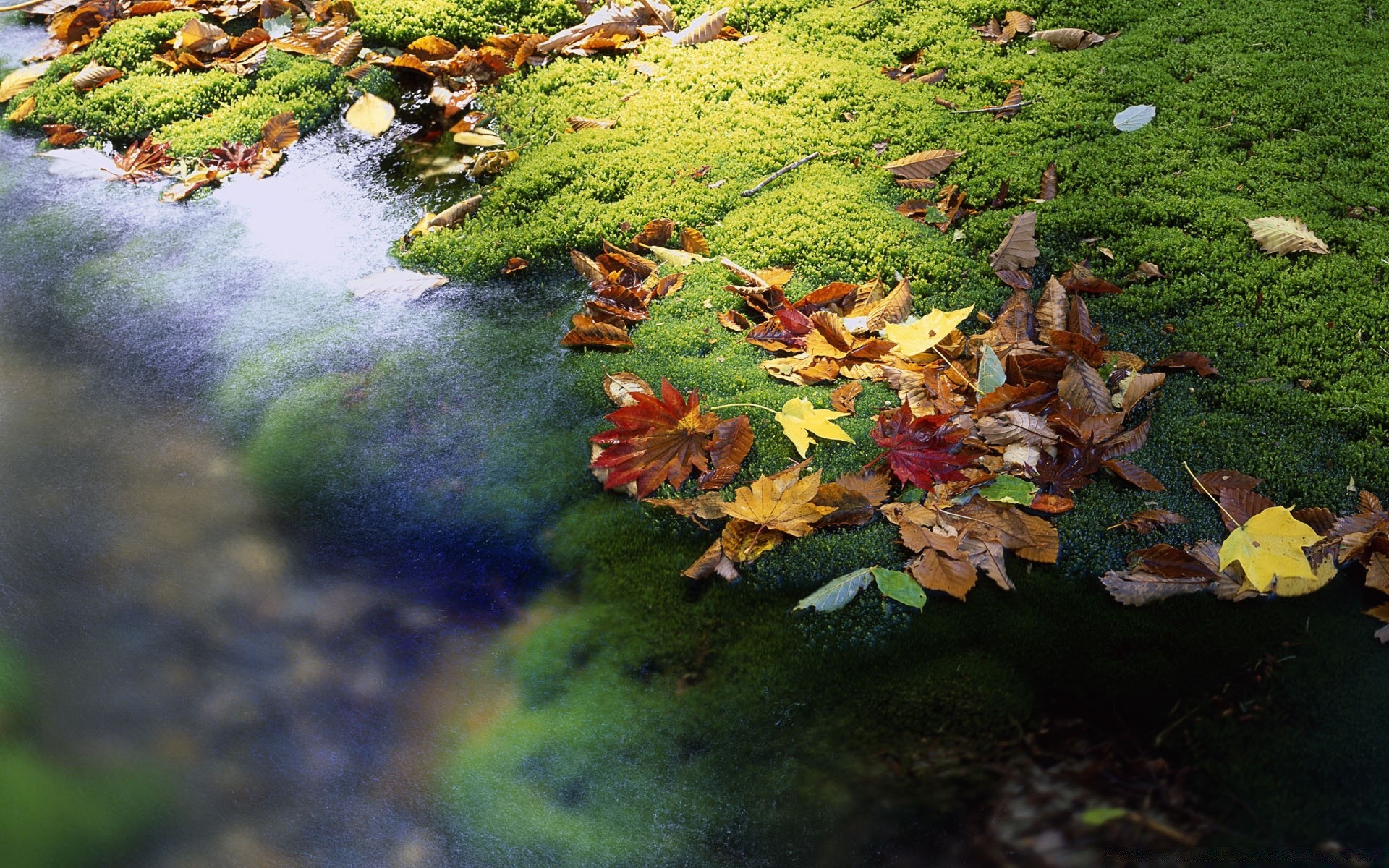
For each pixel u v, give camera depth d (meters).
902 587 2.23
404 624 2.31
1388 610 2.18
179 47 4.07
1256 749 1.98
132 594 2.38
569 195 3.38
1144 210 3.20
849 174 3.42
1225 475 2.44
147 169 3.66
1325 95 3.57
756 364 2.82
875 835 1.91
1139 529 2.35
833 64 3.91
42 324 3.08
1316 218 3.12
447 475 2.60
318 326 3.04
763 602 2.27
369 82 3.97
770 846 1.91
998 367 2.58
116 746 2.09
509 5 4.21
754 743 2.05
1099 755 1.99
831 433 2.48
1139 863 1.83
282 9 4.29
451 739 2.10
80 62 4.09
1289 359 2.73
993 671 2.13
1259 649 2.14
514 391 2.80
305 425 2.75
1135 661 2.13
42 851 1.92
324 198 3.53
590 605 2.31
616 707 2.13
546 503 2.52
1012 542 2.30
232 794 2.02
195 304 3.14
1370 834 1.86
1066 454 2.48
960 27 4.06
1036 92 3.71
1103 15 4.06
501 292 3.13
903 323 2.84
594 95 3.83
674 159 3.50
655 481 2.45
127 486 2.62
